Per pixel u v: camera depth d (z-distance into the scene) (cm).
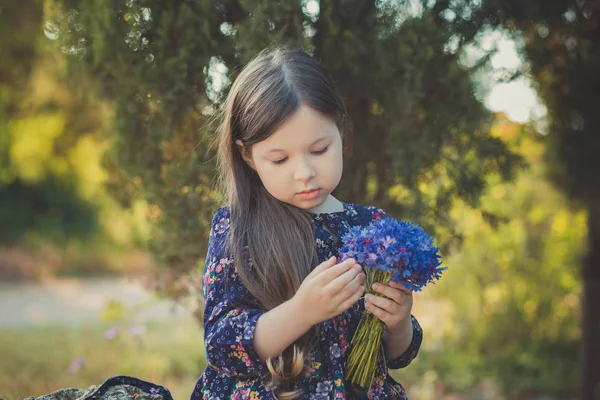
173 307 307
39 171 1206
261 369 146
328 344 155
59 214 1356
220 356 149
